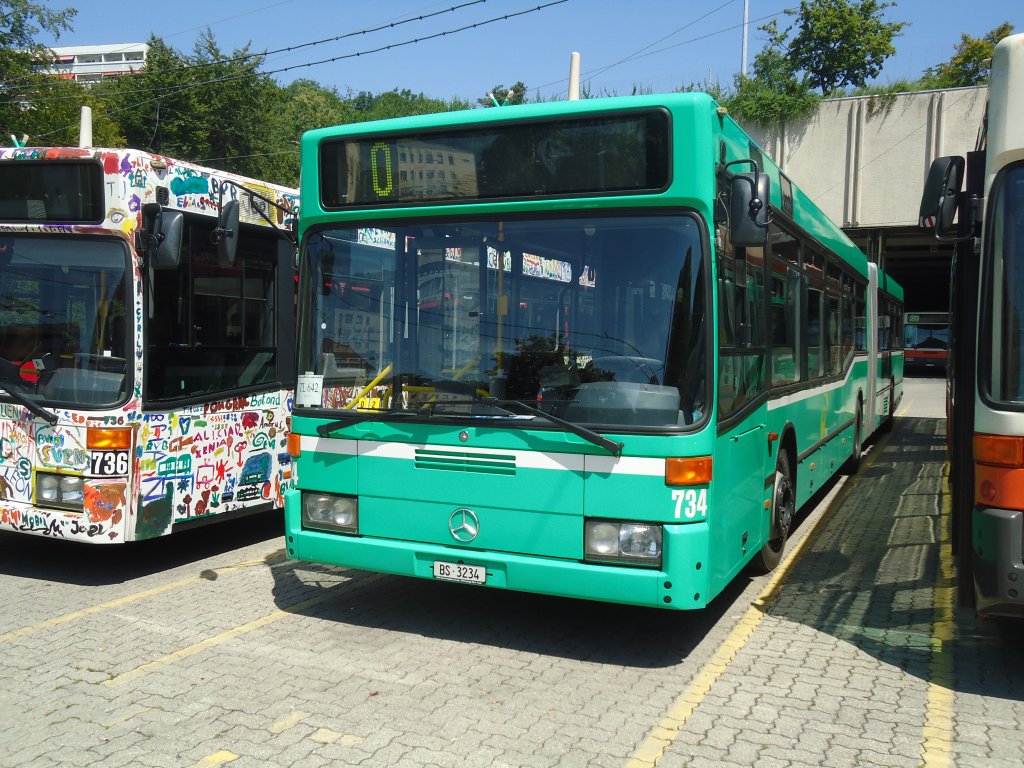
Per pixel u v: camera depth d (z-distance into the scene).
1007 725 4.20
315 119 65.31
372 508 5.29
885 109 22.62
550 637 5.42
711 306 4.65
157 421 6.59
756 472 5.84
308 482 5.51
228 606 6.02
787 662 5.02
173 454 6.73
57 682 4.65
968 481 4.88
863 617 5.86
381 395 5.29
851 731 4.11
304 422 5.52
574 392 4.79
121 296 6.44
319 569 7.05
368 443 5.29
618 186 4.77
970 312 4.86
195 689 4.55
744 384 5.44
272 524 8.84
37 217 6.55
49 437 6.42
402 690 4.56
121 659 4.99
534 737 4.02
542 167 4.93
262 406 7.59
